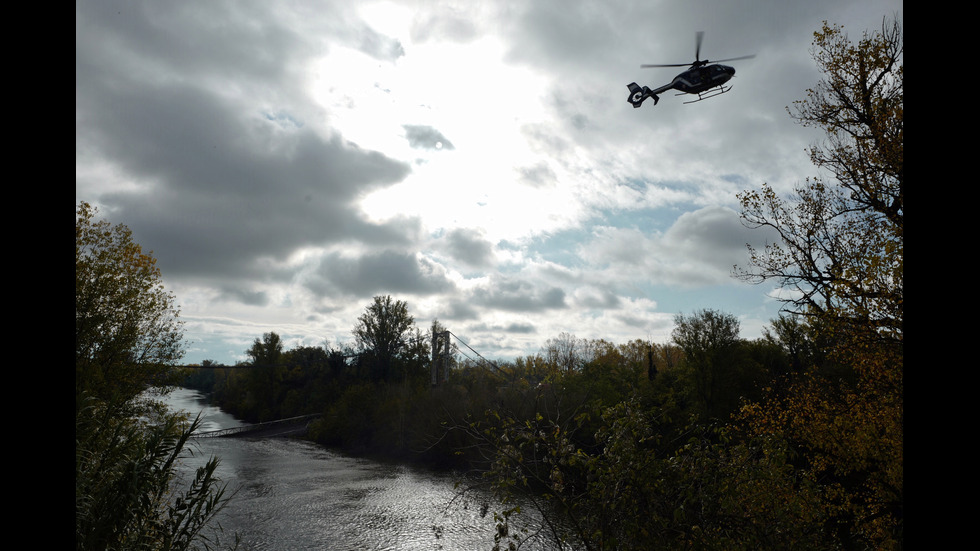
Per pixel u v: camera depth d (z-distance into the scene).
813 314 15.35
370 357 64.88
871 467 15.60
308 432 58.97
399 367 63.00
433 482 33.56
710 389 32.28
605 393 25.78
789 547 7.21
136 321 19.12
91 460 8.13
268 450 49.41
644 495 7.38
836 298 14.46
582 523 7.64
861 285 13.80
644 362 59.44
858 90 16.34
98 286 18.12
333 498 29.72
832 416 16.12
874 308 13.66
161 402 18.53
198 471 8.33
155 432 8.26
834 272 15.43
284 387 80.81
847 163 16.80
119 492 7.35
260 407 79.44
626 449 7.39
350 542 22.27
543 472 8.23
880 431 15.21
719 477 7.43
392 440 44.78
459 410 33.12
